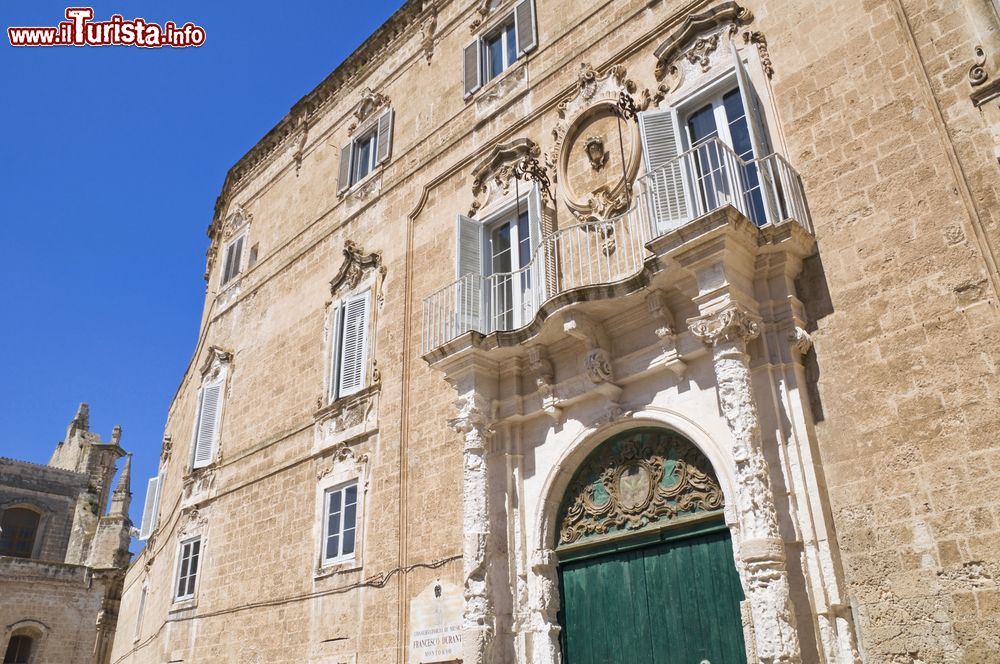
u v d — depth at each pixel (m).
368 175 18.03
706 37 11.62
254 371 19.44
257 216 22.53
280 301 19.55
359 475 14.64
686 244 9.20
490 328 13.07
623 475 10.68
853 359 8.61
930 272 8.30
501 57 15.84
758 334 9.09
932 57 8.99
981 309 7.80
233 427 19.31
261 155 23.34
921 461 7.78
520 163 13.84
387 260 16.33
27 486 50.56
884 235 8.79
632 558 10.27
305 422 16.64
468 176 15.11
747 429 8.49
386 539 13.50
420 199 16.11
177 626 18.12
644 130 11.30
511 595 10.90
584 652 10.36
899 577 7.60
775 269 9.31
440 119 16.53
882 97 9.33
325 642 13.82
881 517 7.89
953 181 8.41
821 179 9.59
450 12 17.50
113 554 47.97
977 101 8.44
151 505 27.33
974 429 7.52
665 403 10.27
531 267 12.70
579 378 11.19
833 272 9.09
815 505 8.25
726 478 9.23
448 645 11.71
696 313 10.16
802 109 10.08
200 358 22.97
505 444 11.84
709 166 10.20
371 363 15.54
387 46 19.20
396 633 12.54
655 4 12.74
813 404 8.78
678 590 9.66
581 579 10.72
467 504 11.27
